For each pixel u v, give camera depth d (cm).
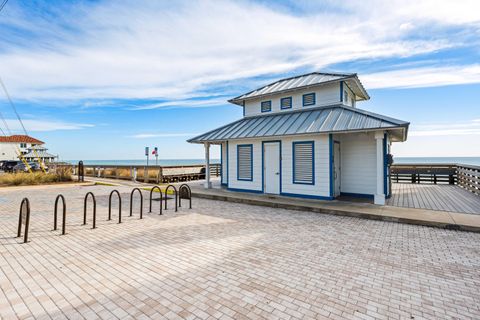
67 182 1809
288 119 1116
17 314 272
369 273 376
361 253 459
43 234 583
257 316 266
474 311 277
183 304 292
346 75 1095
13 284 343
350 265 405
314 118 1020
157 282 349
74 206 938
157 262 420
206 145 1367
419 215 704
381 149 850
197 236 567
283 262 418
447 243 515
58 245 508
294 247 493
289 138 1048
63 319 263
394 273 376
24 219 551
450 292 320
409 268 394
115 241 533
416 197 1018
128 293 319
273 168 1106
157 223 685
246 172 1195
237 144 1224
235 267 398
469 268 394
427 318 264
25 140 5256
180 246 501
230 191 1232
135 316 268
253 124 1215
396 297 307
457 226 612
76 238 554
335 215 778
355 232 596
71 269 393
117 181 1881
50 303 295
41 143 5488
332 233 589
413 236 564
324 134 953
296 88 1157
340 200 947
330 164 941
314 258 436
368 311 276
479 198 993
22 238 552
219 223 685
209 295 312
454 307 285
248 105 1380
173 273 378
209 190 1271
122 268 396
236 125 1291
